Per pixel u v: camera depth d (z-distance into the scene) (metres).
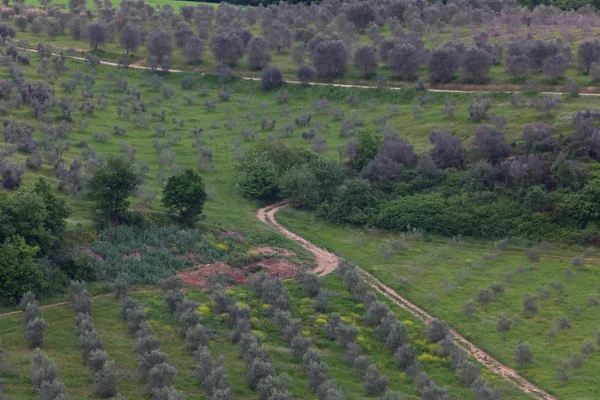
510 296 91.38
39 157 117.56
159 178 123.06
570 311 87.62
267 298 85.75
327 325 80.44
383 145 128.25
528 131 124.38
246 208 117.94
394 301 90.19
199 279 90.44
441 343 77.69
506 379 73.88
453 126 141.88
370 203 116.31
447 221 110.50
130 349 71.81
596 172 112.62
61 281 82.88
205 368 67.31
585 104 141.38
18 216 83.94
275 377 67.31
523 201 111.38
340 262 97.38
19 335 71.75
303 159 128.25
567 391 71.44
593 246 104.50
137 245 94.75
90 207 102.69
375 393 68.50
